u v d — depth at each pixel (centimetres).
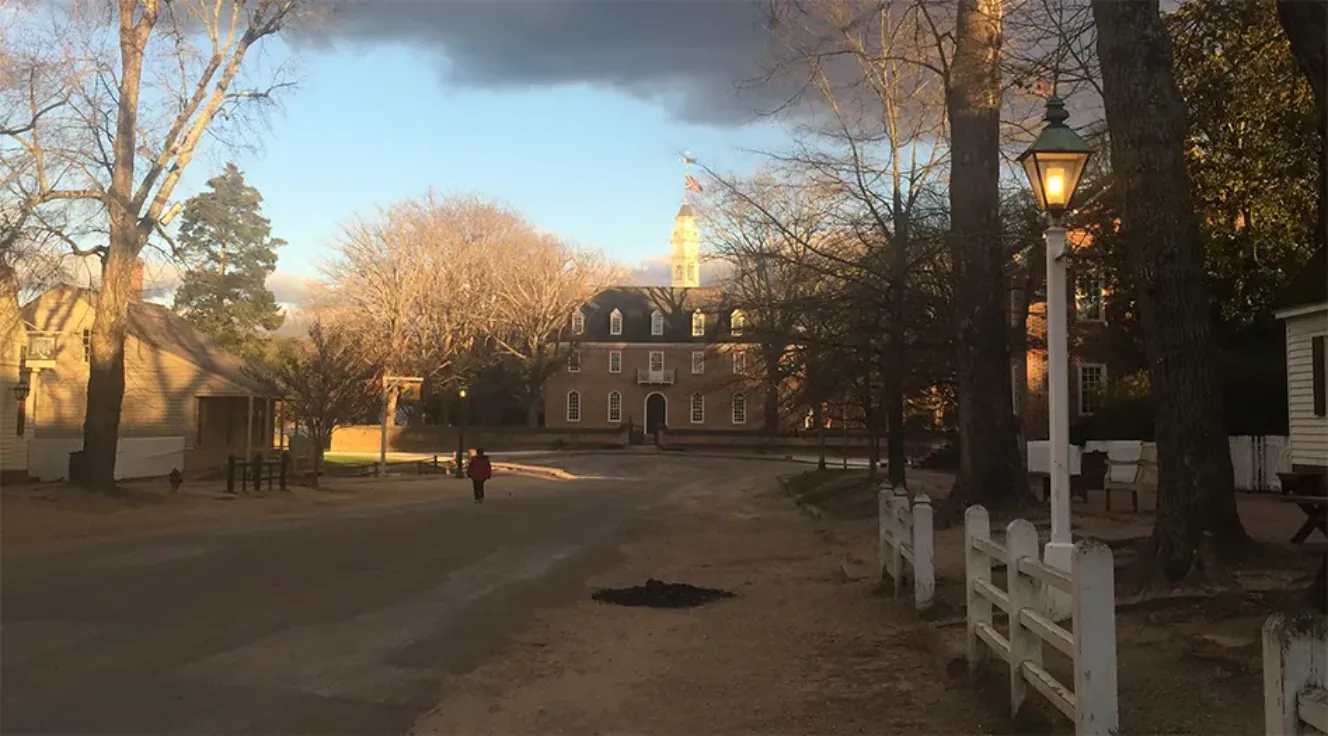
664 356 7925
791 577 1366
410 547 1661
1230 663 641
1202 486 892
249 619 992
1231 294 2605
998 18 1482
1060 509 827
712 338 2527
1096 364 3478
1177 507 893
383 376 4259
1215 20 1550
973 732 616
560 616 1077
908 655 839
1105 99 966
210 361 3853
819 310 1911
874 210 1803
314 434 3369
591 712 696
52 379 3253
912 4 1659
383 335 6028
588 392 7969
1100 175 1593
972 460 1644
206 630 931
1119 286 2611
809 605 1128
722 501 2969
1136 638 741
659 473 4934
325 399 3294
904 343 1927
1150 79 925
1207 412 900
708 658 871
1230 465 911
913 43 1772
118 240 2255
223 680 746
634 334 8019
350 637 925
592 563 1536
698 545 1800
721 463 5725
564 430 7256
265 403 4103
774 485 3753
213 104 2342
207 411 3959
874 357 2111
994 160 1611
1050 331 859
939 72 1648
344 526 2014
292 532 1864
